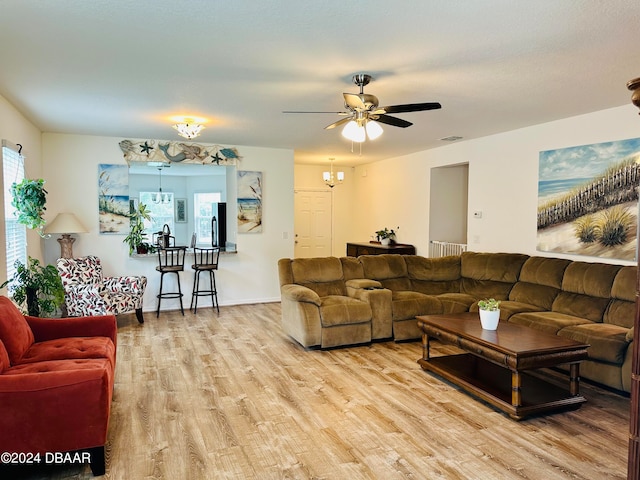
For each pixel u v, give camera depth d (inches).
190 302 253.9
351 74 127.9
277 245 275.9
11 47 107.2
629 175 163.5
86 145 228.5
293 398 130.5
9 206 157.4
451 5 86.0
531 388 130.1
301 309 175.9
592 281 163.0
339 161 339.0
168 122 195.6
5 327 107.3
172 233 413.4
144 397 130.5
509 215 216.5
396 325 190.1
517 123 197.5
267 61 117.2
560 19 92.4
